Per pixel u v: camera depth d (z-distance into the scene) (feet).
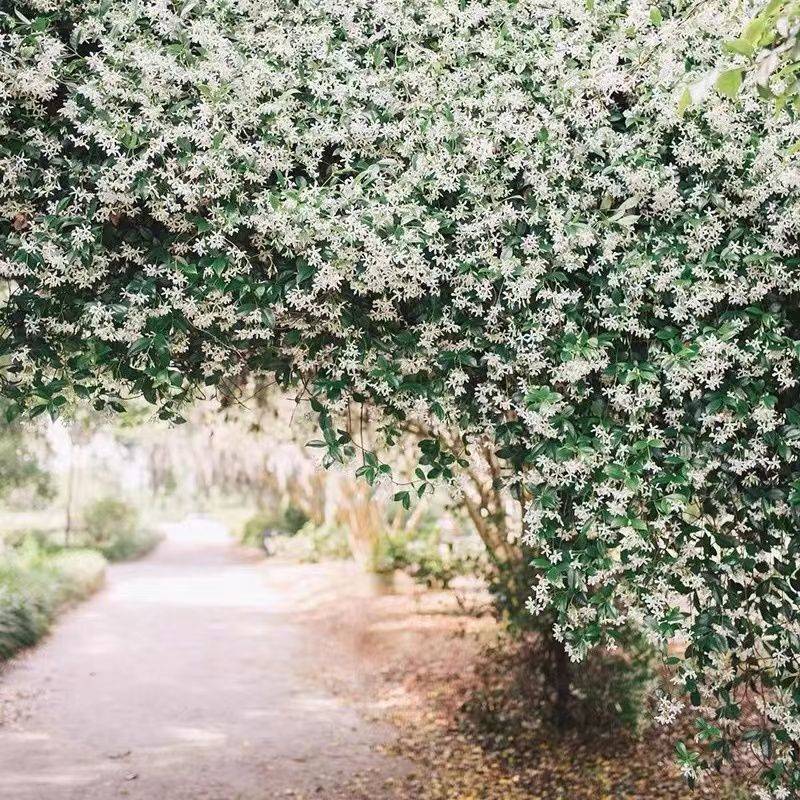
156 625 45.42
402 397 10.61
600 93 10.35
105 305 9.51
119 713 26.16
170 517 213.25
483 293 9.71
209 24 9.53
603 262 9.80
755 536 10.78
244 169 9.43
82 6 9.53
